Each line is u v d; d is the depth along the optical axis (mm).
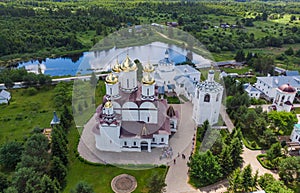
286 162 40062
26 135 52750
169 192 37438
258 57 91125
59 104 65062
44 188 32250
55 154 40656
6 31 121875
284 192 34062
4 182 36531
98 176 39750
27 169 36250
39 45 117250
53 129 45781
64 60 109562
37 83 77625
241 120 53344
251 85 73250
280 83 66938
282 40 125312
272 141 47844
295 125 49531
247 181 36812
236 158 41875
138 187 37719
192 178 39906
